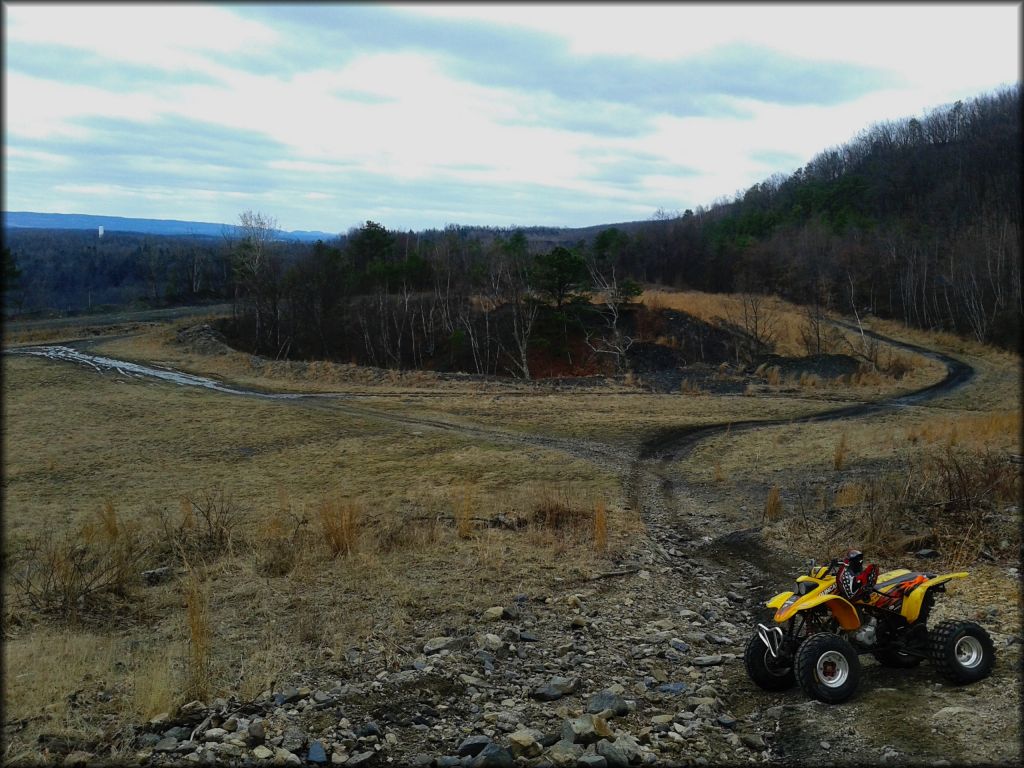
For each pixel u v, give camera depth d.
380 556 12.95
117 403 39.47
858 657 7.55
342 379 46.84
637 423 33.16
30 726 6.48
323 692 7.21
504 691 7.50
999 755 5.56
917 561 11.39
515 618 9.88
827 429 30.47
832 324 73.19
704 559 13.62
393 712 6.87
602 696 7.13
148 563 13.05
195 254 113.50
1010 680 6.92
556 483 21.67
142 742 6.22
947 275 81.56
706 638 9.31
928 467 17.48
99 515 18.94
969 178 105.19
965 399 42.72
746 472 22.36
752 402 39.88
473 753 6.11
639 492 20.45
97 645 8.78
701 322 63.34
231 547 13.53
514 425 33.22
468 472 24.14
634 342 59.22
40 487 25.03
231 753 6.01
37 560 13.98
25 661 8.12
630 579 11.92
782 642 7.24
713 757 6.09
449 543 13.78
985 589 9.75
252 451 30.11
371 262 84.38
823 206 124.31
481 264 82.56
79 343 61.19
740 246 103.06
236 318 68.88
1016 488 14.26
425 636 9.10
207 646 8.20
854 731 6.22
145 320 77.38
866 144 158.12
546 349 59.47
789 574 11.95
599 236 87.69
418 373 47.38
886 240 89.69
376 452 28.55
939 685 7.03
